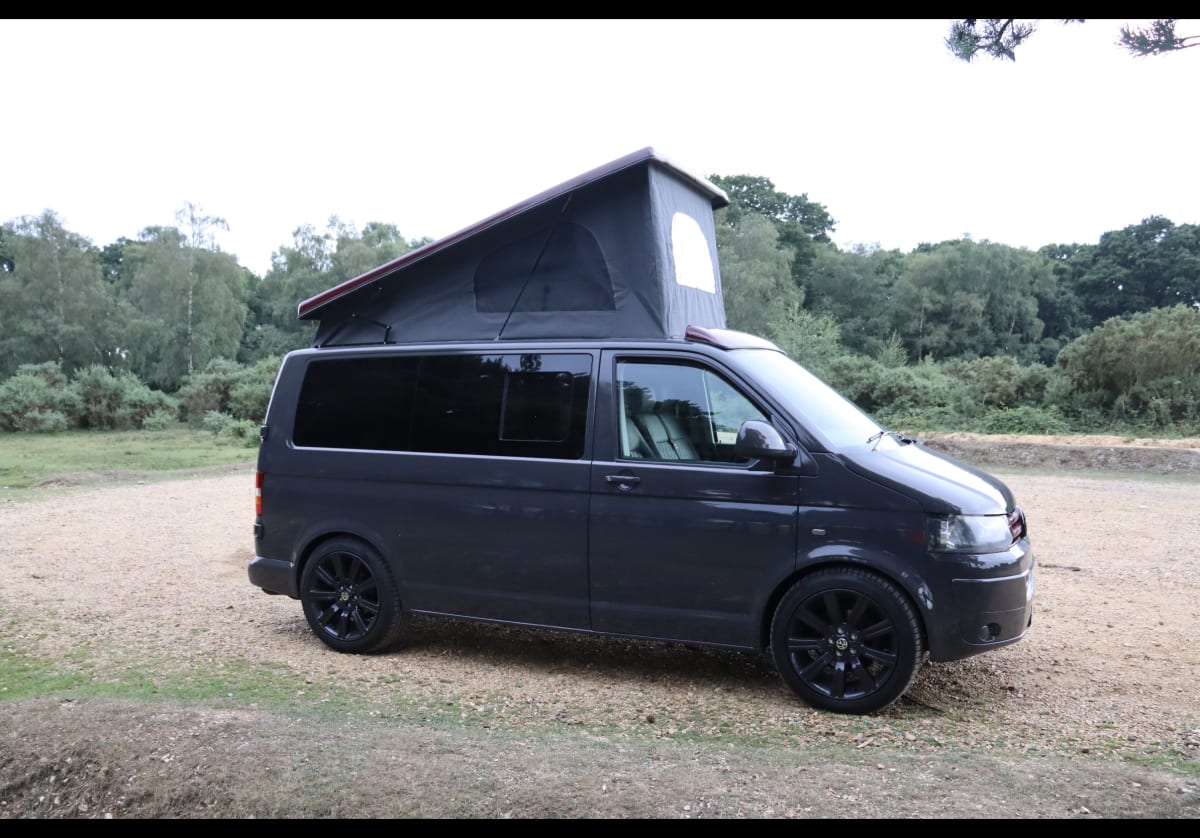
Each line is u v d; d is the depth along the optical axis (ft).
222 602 24.16
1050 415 70.90
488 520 17.74
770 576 15.67
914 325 243.19
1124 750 13.82
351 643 19.24
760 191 305.12
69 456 69.36
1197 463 52.49
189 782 12.09
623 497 16.63
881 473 15.12
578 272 18.51
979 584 14.69
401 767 12.37
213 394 100.63
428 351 18.76
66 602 23.99
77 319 167.73
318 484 19.52
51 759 12.96
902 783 12.00
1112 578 26.21
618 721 15.23
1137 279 248.93
